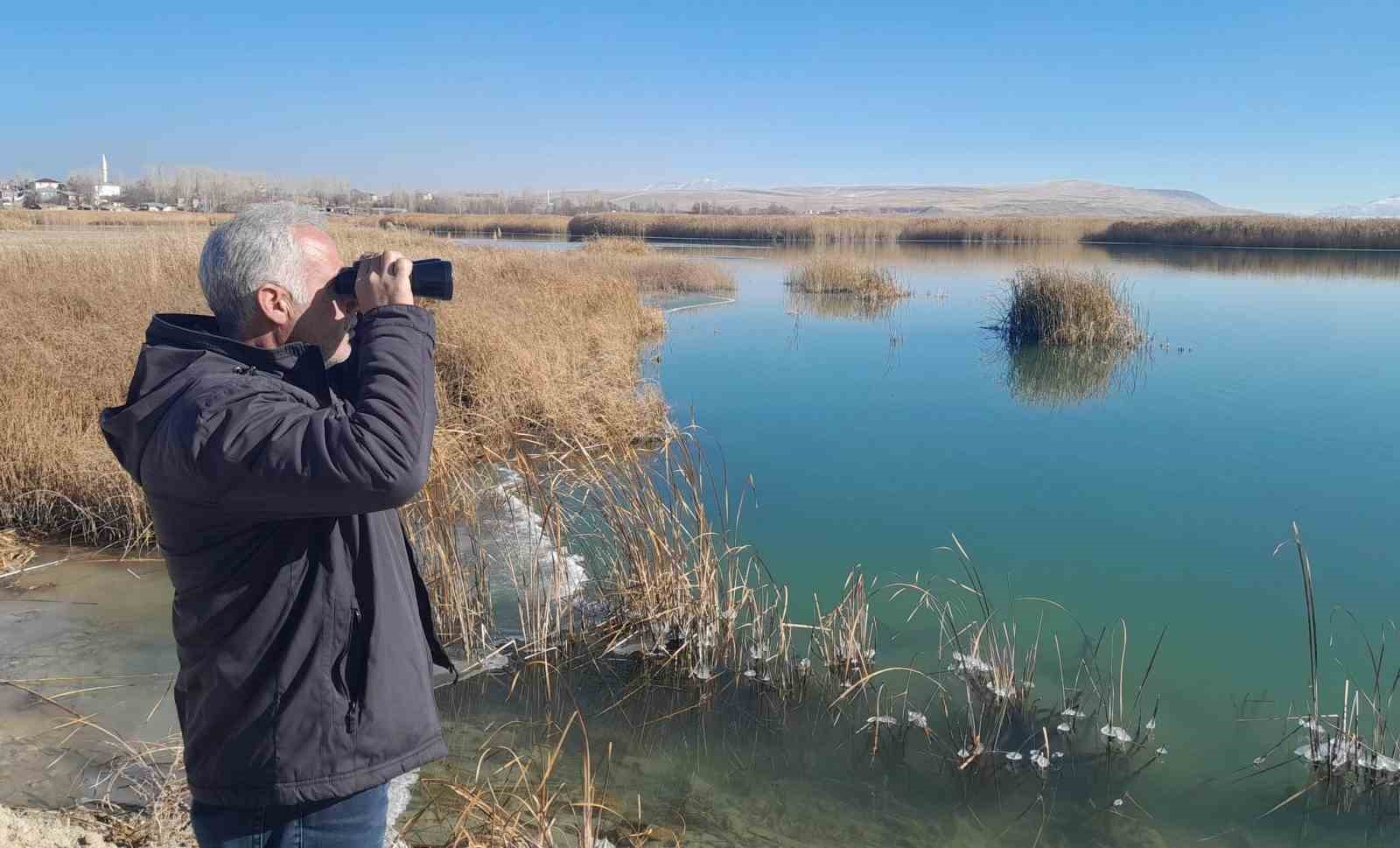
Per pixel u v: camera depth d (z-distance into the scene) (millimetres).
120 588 5520
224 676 1767
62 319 9820
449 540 5398
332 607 1789
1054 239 51562
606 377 10055
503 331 10523
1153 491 7836
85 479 6383
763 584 5930
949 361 13789
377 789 1878
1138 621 5484
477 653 5039
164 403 1733
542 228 60656
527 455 8031
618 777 3998
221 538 1752
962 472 8344
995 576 6113
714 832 3633
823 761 4180
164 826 3318
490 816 3318
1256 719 4488
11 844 3057
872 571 6152
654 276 22484
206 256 1861
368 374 1771
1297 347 14883
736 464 8461
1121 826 3752
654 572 5340
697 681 4859
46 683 4418
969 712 4531
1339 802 3895
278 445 1642
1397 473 8312
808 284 23078
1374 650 5133
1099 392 11758
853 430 9758
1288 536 6789
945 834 3670
